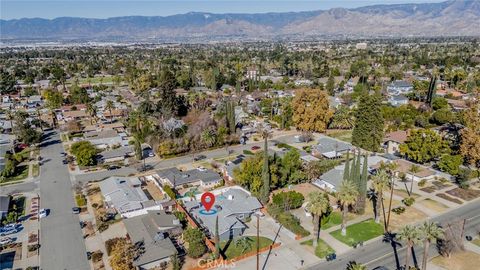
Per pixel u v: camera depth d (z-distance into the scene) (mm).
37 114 158375
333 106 153000
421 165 102562
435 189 88938
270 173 84125
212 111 156125
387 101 171250
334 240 67125
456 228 68750
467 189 88625
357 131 115625
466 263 60469
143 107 152375
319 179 90188
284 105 147000
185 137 115750
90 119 154000
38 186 91625
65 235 69312
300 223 72812
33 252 63938
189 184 90312
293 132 136875
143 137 123062
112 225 72625
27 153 116250
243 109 162875
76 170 102062
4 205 77875
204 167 103000
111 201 79812
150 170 101750
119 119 154750
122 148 116438
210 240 66688
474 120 102250
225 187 88625
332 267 59438
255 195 81250
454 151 104000
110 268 59188
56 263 60875
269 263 60656
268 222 73625
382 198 83812
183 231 68562
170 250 61344
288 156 92125
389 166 94938
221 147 120250
